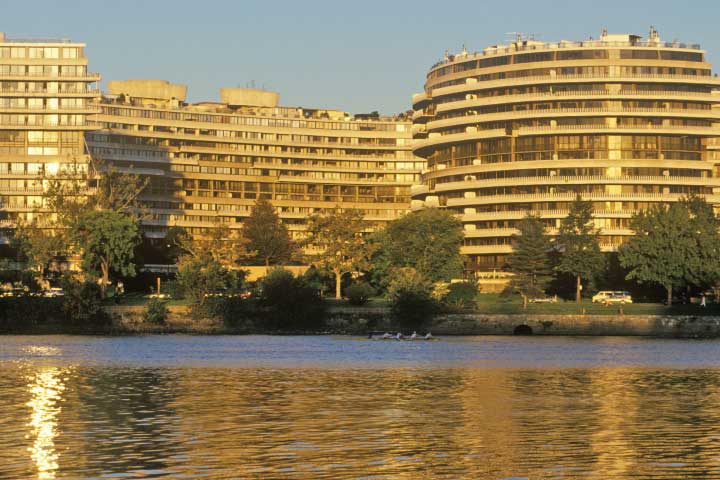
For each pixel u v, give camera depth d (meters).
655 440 79.31
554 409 96.94
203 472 66.62
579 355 160.62
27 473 66.25
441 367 139.62
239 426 85.06
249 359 150.62
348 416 91.31
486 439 79.38
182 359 149.88
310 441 77.81
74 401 100.94
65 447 74.88
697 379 126.00
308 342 185.88
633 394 109.81
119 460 70.19
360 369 136.38
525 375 129.62
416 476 66.31
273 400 102.62
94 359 148.88
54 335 199.12
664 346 180.12
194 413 92.75
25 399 102.19
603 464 70.06
